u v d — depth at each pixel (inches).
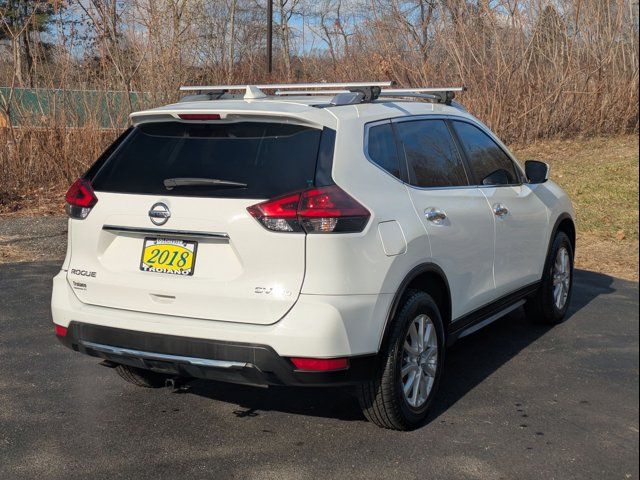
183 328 148.4
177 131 163.8
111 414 174.2
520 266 218.1
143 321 152.5
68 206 166.2
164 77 571.8
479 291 193.9
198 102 171.0
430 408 170.7
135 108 566.9
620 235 378.3
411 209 165.0
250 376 145.9
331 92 182.7
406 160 173.3
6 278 305.3
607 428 164.9
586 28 591.8
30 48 539.8
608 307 269.0
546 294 238.2
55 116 536.7
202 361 147.6
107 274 158.7
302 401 182.9
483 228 192.9
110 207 158.6
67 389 189.6
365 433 164.1
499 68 595.2
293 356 142.9
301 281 143.9
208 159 156.0
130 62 569.6
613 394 183.6
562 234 246.4
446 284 175.6
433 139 188.7
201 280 149.6
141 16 573.0
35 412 174.7
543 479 142.9
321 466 148.6
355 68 627.8
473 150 205.6
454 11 600.4
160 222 152.6
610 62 585.0
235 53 722.2
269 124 156.6
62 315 163.5
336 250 144.4
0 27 537.6
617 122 583.8
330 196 146.7
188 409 177.6
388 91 186.5
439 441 159.5
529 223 221.3
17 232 400.8
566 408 176.7
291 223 144.1
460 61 596.7
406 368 161.9
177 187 154.3
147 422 169.9
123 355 155.5
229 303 146.8
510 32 602.9
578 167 513.0
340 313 143.3
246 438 161.8
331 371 143.9
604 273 323.6
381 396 156.6
